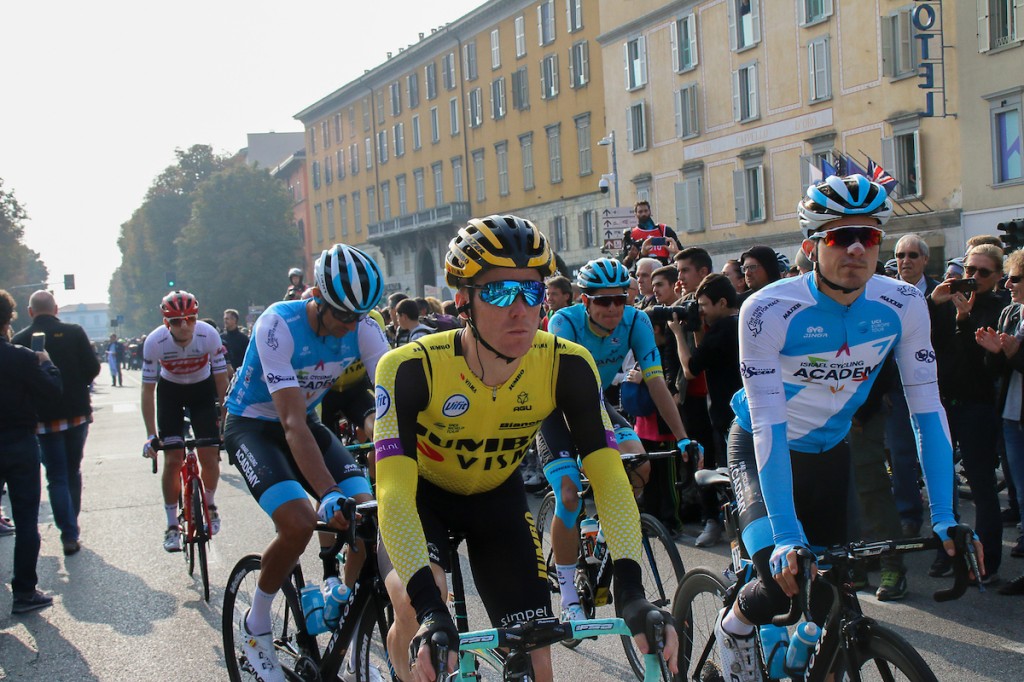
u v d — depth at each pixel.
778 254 8.57
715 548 5.86
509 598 2.59
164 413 6.04
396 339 8.62
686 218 30.02
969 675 3.74
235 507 8.23
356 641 3.05
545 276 2.32
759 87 27.17
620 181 33.69
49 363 5.46
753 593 2.75
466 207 45.34
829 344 2.73
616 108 33.47
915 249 5.70
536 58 39.22
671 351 6.52
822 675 2.53
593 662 4.13
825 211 2.57
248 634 3.45
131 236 79.25
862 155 24.14
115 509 8.45
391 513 2.27
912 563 5.45
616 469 2.41
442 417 2.47
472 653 2.25
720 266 29.41
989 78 20.83
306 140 63.72
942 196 22.28
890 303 2.73
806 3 25.38
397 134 51.56
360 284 3.39
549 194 39.28
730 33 27.95
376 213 54.78
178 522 6.03
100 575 6.10
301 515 3.29
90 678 4.25
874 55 23.48
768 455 2.62
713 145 29.14
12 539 7.43
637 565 2.22
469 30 43.66
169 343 5.95
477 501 2.70
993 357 4.71
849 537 3.10
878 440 5.03
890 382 4.94
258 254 58.97
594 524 3.96
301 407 3.42
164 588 5.72
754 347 2.71
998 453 6.15
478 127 44.00
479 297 2.28
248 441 3.65
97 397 29.66
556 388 2.51
